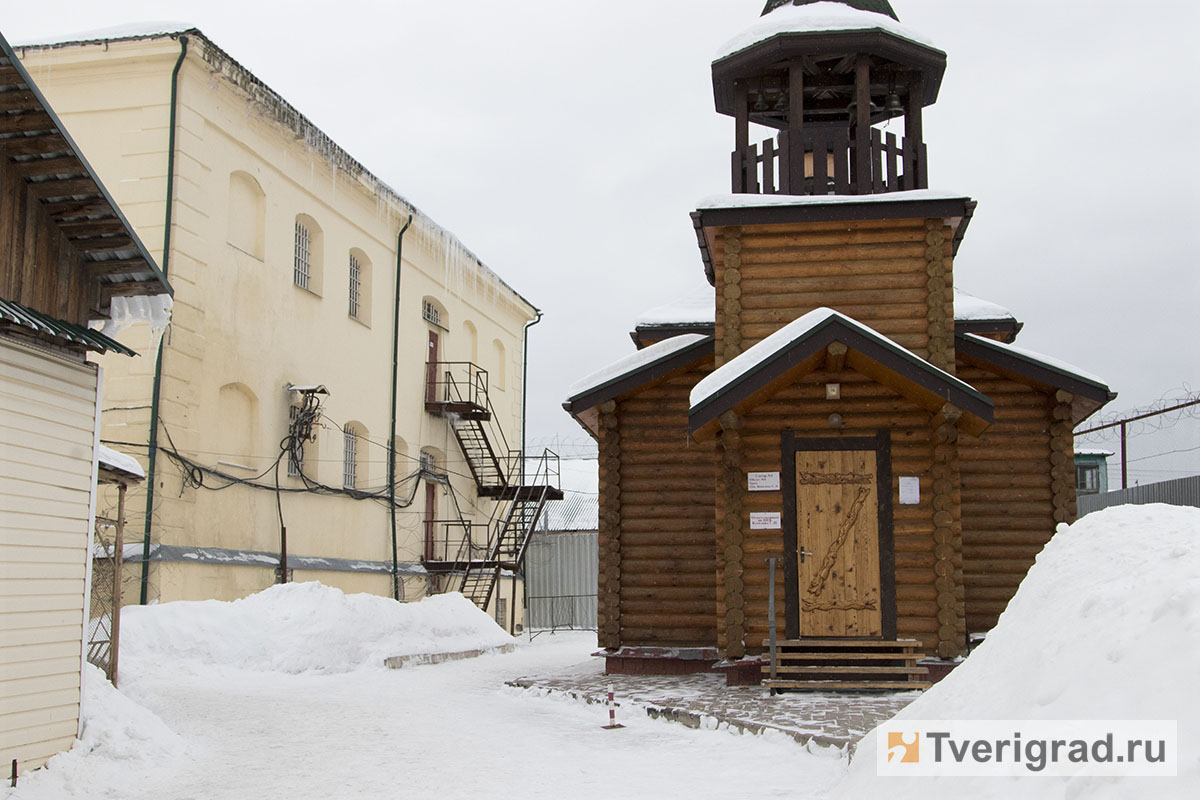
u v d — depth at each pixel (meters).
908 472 12.97
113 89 19.45
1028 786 4.76
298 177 23.16
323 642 17.06
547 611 34.03
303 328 23.23
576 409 15.29
